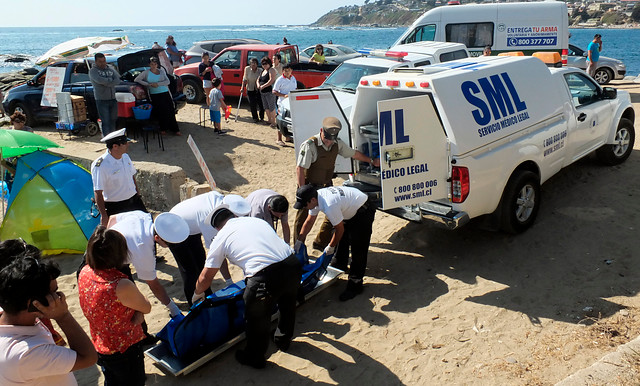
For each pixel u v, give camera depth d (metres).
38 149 6.75
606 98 8.00
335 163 6.68
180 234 4.17
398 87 5.66
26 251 3.58
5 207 8.12
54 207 6.56
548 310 4.95
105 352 3.48
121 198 5.83
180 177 7.83
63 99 11.10
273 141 11.26
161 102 11.02
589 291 5.19
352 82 10.49
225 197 4.84
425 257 6.18
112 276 3.38
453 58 11.37
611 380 3.71
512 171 6.01
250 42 18.19
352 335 4.82
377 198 6.12
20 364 2.57
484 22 15.16
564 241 6.20
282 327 4.53
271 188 8.73
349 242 5.79
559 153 6.90
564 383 3.74
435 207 5.71
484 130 5.68
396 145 5.22
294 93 6.61
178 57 19.12
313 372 4.36
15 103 12.45
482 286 5.45
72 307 5.48
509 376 4.13
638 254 5.76
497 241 6.38
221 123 12.75
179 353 4.30
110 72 10.23
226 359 4.57
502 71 6.17
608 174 8.19
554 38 14.73
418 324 4.90
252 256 4.10
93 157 8.40
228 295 4.48
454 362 4.37
